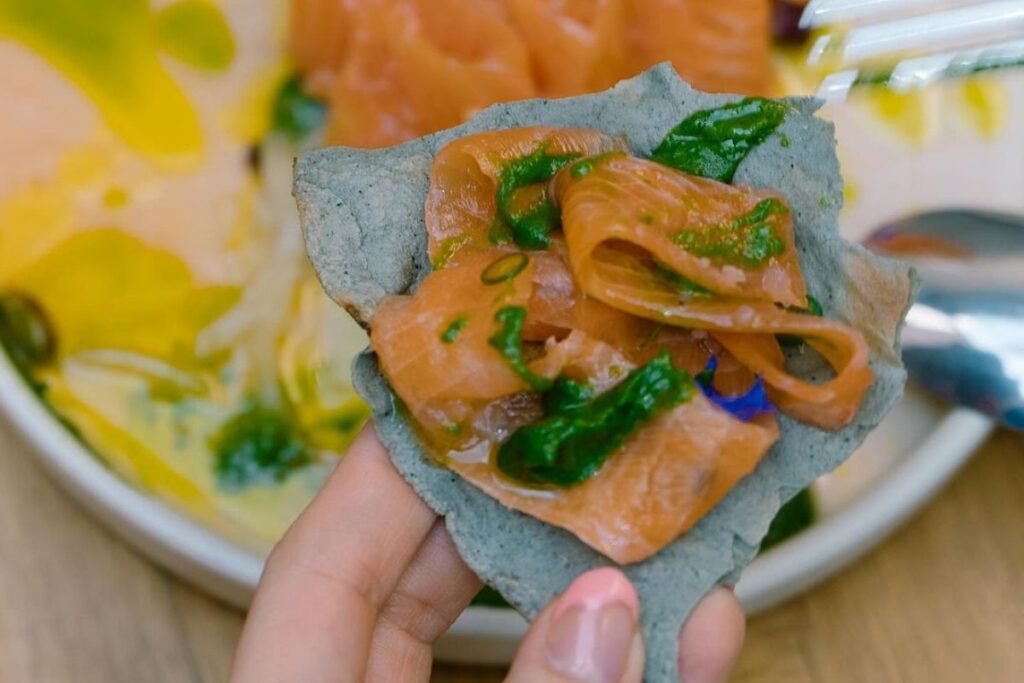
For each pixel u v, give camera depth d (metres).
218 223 0.40
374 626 0.31
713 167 0.31
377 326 0.29
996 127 0.41
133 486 0.36
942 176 0.41
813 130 0.31
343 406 0.38
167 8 0.41
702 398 0.29
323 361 0.39
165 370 0.38
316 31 0.41
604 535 0.28
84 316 0.38
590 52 0.40
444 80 0.40
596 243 0.28
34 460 0.37
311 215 0.30
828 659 0.36
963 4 0.42
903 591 0.37
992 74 0.41
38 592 0.36
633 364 0.29
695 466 0.28
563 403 0.29
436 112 0.40
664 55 0.41
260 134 0.41
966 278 0.38
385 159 0.31
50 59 0.40
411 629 0.32
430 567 0.31
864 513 0.35
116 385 0.38
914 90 0.42
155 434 0.37
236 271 0.40
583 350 0.29
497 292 0.29
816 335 0.29
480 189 0.30
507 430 0.29
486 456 0.29
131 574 0.36
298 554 0.30
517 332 0.28
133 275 0.39
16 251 0.39
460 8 0.40
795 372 0.30
